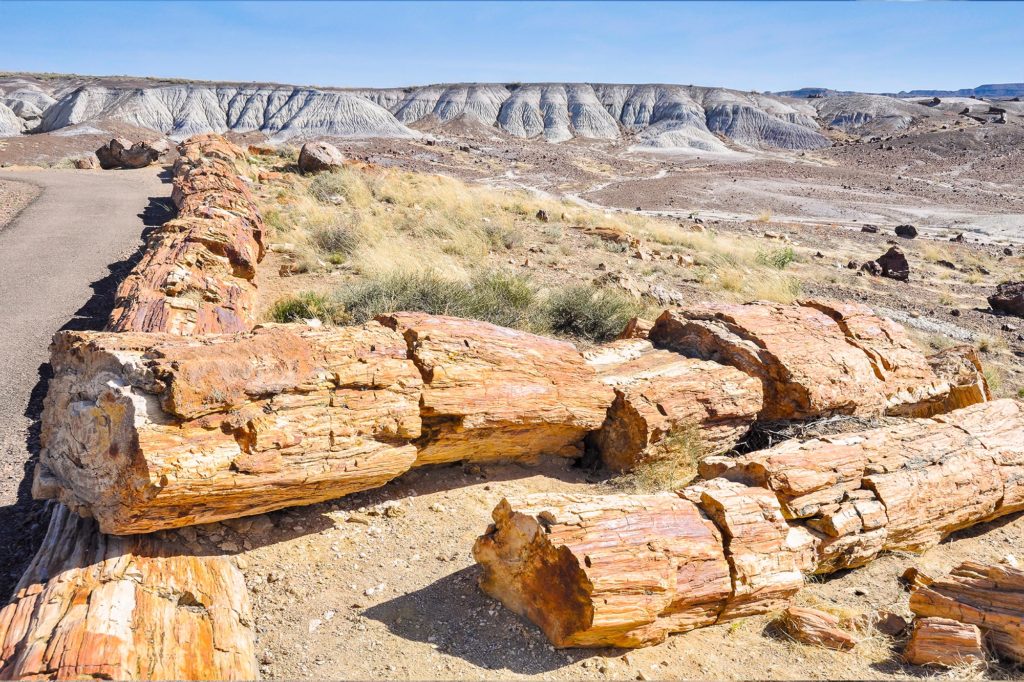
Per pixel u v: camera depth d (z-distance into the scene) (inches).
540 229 680.4
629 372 255.0
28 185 725.9
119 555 151.3
